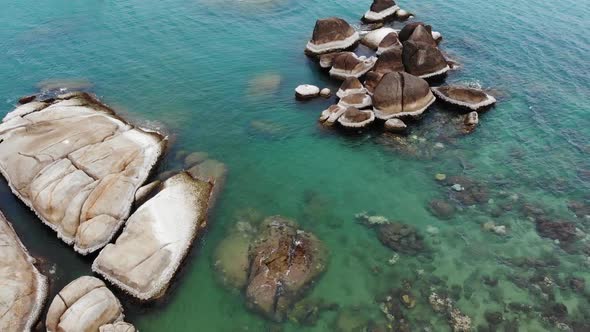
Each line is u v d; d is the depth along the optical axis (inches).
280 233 881.5
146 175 1007.6
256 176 1042.7
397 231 900.6
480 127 1171.9
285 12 1840.6
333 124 1197.7
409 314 745.0
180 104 1293.1
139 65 1485.0
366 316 742.5
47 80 1398.9
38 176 954.1
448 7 1811.0
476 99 1221.7
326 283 795.4
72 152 999.0
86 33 1684.3
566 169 1040.8
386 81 1181.7
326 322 733.9
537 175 1027.3
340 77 1384.1
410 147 1119.0
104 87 1369.3
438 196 981.8
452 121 1196.5
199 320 743.1
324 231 900.0
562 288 784.3
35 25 1739.7
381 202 971.3
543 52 1462.8
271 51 1569.9
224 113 1258.6
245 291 779.4
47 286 796.6
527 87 1307.8
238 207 955.3
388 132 1167.0
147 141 1087.6
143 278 775.1
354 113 1177.4
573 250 852.6
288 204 967.0
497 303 761.0
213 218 927.0
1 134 1085.8
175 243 835.4
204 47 1592.0
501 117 1202.6
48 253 856.3
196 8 1873.8
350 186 1015.0
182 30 1702.8
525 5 1785.2
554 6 1765.5
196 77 1423.5
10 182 985.5
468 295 774.5
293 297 768.9
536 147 1104.8
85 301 703.7
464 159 1077.8
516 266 825.5
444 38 1569.9
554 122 1179.3
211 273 816.3
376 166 1069.8
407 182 1021.8
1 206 952.3
